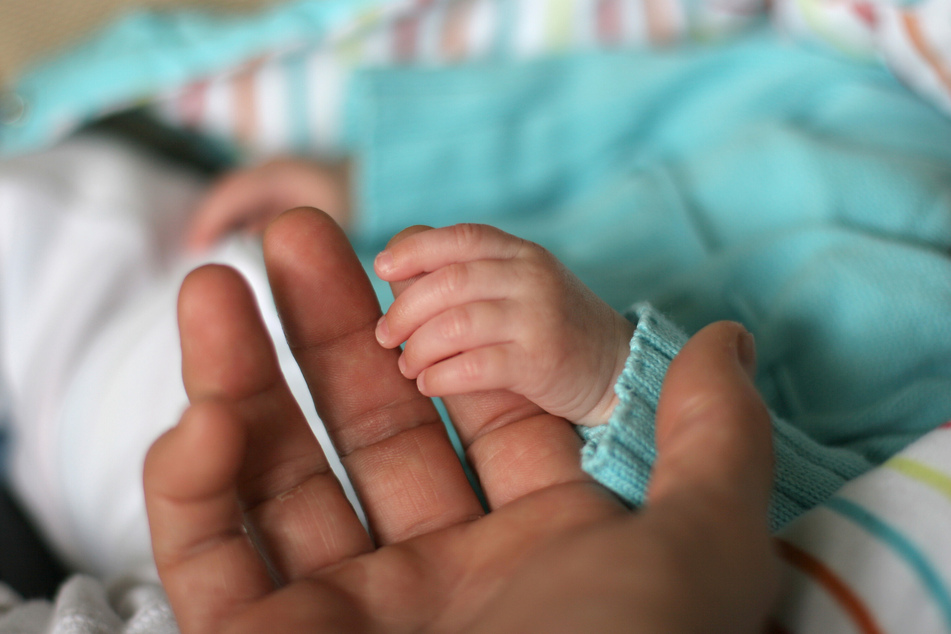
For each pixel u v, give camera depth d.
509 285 0.26
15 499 0.39
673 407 0.24
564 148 0.41
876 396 0.30
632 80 0.41
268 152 0.52
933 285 0.31
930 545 0.23
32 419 0.39
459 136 0.41
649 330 0.27
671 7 0.47
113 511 0.36
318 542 0.26
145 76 0.48
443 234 0.26
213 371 0.25
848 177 0.34
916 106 0.38
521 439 0.27
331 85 0.50
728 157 0.36
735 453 0.23
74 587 0.29
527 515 0.25
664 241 0.35
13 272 0.42
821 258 0.32
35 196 0.44
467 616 0.24
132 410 0.37
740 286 0.33
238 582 0.24
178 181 0.50
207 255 0.40
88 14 0.54
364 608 0.24
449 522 0.27
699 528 0.22
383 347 0.27
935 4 0.37
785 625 0.23
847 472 0.27
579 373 0.26
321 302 0.27
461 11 0.48
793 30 0.43
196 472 0.23
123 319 0.39
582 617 0.21
